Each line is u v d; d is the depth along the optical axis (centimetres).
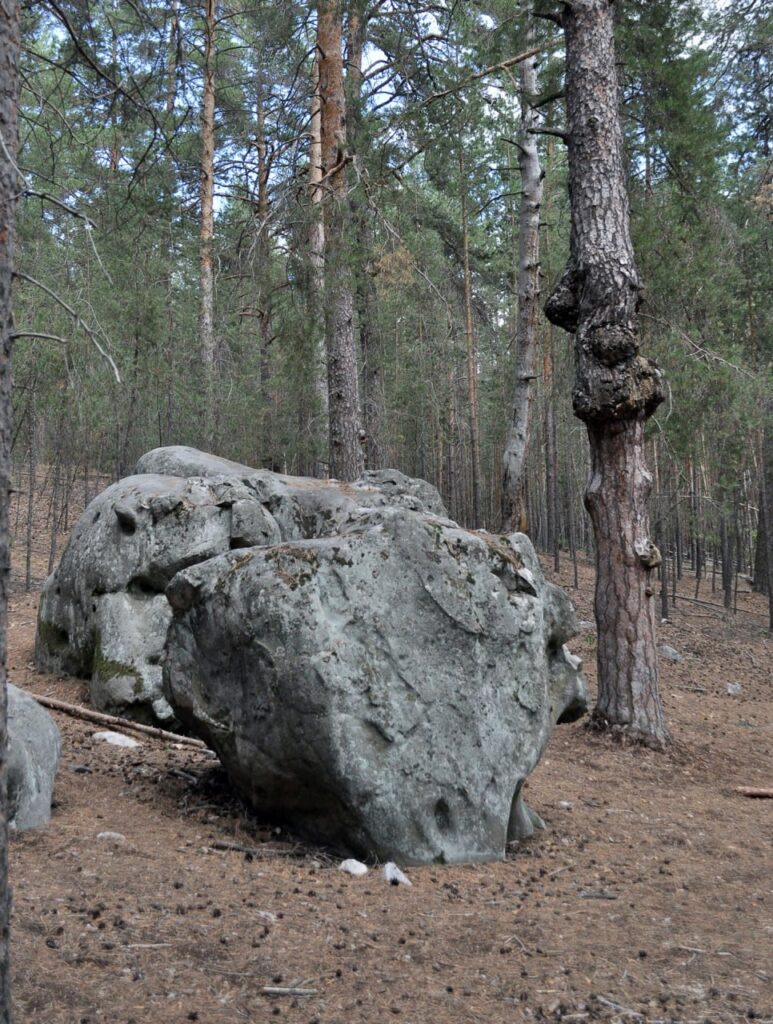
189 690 537
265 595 496
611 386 872
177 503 843
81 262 1087
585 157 900
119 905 367
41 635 923
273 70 1755
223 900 391
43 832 454
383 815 476
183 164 1788
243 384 1647
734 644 1709
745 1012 324
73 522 1914
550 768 773
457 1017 309
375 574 508
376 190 1196
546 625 707
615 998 332
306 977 327
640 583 884
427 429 2514
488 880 468
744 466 2227
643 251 1155
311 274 1230
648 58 1055
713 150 1169
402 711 491
